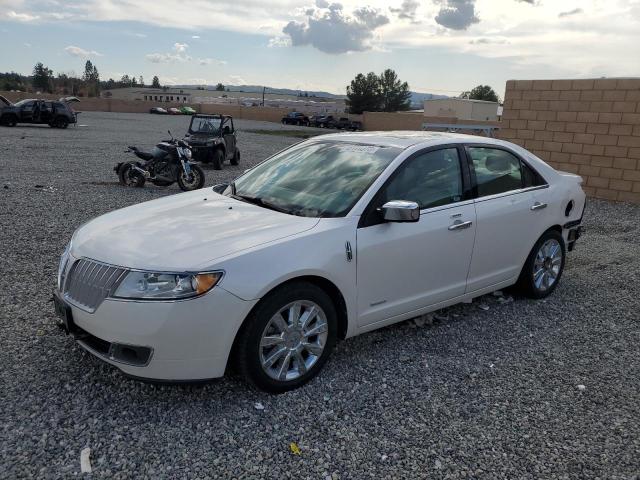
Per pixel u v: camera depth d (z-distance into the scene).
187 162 11.49
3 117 29.33
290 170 4.60
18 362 3.74
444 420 3.38
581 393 3.79
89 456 2.87
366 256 3.83
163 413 3.27
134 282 3.16
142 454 2.91
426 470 2.92
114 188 11.34
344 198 4.00
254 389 3.56
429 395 3.65
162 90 137.00
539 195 5.30
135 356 3.17
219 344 3.21
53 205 9.10
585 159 12.71
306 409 3.40
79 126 33.84
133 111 71.56
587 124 12.56
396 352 4.25
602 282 6.27
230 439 3.07
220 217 3.86
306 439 3.12
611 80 12.05
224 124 17.22
